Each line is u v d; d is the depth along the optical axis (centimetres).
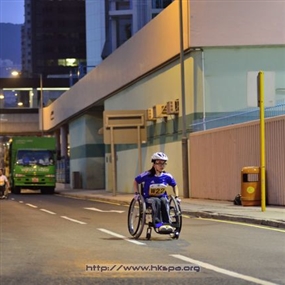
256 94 1784
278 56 2684
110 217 1975
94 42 9419
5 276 886
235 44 2658
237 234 1394
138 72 3469
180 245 1205
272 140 2088
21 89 7950
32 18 15538
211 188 2577
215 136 2527
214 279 842
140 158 3175
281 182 2038
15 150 4388
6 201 3200
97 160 5000
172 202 1337
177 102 2909
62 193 4303
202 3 2656
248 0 2659
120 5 7350
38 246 1220
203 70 2681
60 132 6550
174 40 2852
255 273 887
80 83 5019
